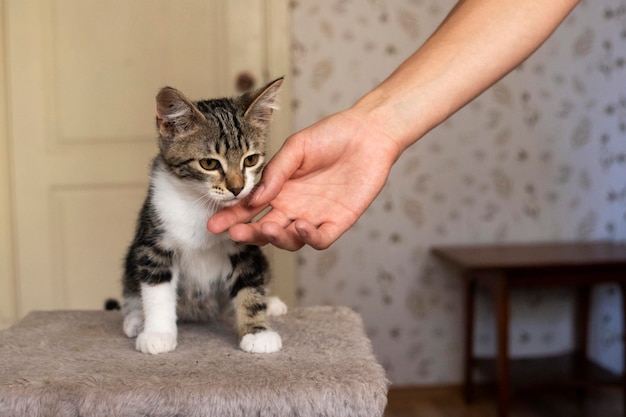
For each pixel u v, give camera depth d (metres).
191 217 0.91
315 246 0.78
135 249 0.95
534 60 1.59
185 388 0.77
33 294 1.53
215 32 1.50
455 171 1.59
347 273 1.60
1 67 1.49
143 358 0.86
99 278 1.53
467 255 1.49
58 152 1.51
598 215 1.64
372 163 0.81
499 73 0.82
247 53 1.51
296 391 0.77
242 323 0.91
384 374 0.82
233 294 0.94
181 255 0.93
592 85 1.61
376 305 1.61
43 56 1.49
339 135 0.81
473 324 1.58
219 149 0.90
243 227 0.77
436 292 1.62
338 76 1.55
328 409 0.76
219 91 1.51
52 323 1.01
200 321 1.00
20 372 0.82
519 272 1.42
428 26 1.55
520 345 1.65
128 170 1.52
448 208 1.60
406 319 1.62
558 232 1.64
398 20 1.55
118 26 1.49
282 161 0.79
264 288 0.95
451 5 1.55
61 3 1.49
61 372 0.82
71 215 1.52
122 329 0.98
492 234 1.62
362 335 0.94
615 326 1.65
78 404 0.76
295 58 1.54
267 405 0.76
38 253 1.53
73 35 1.49
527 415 1.52
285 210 0.82
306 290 1.59
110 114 1.51
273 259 1.54
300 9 1.53
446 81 0.82
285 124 1.52
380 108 0.82
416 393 1.63
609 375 1.51
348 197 0.82
